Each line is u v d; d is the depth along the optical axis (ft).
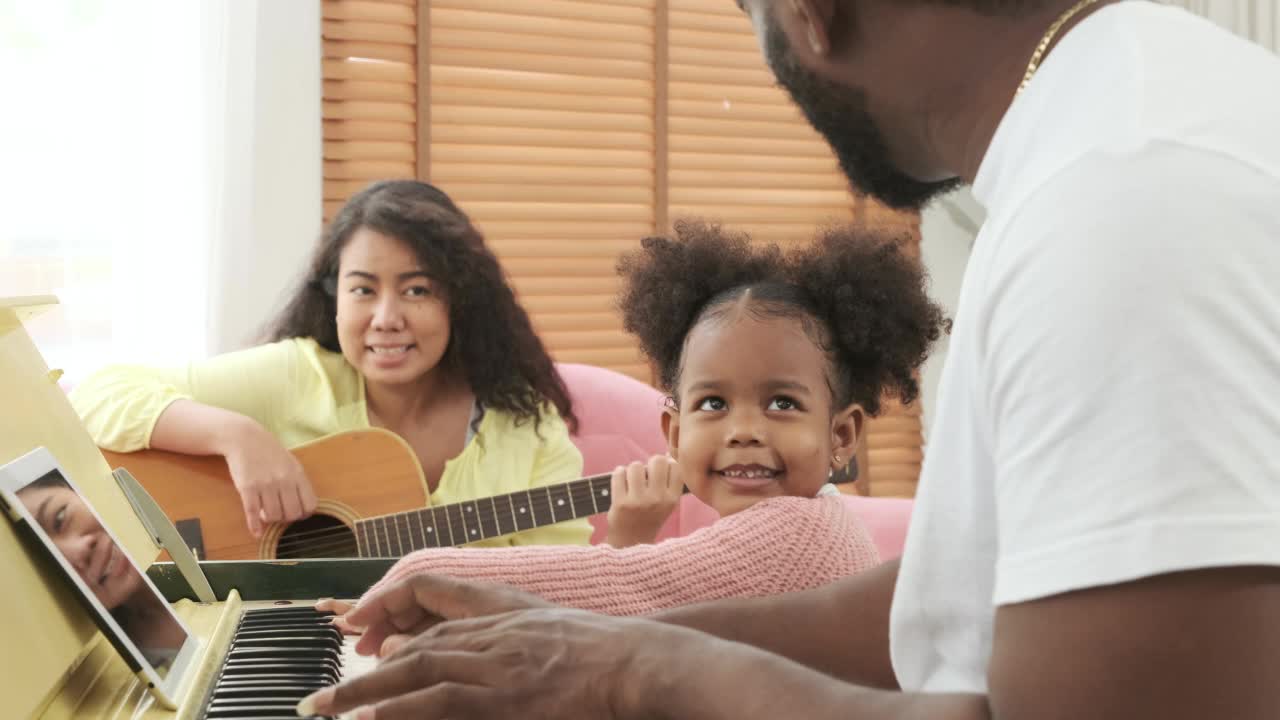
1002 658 1.77
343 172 9.32
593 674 2.26
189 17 8.71
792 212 11.08
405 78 9.44
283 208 8.98
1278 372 1.66
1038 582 1.69
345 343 7.09
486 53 9.72
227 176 8.75
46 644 2.63
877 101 2.25
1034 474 1.72
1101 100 1.86
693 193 10.68
